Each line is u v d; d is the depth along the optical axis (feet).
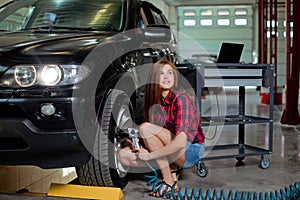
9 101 6.70
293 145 13.75
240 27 46.91
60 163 7.00
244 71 10.00
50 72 6.81
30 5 10.65
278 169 10.48
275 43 30.63
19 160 6.92
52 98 6.73
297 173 10.09
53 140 6.72
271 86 10.39
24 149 6.79
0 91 6.75
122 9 9.89
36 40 7.57
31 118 6.72
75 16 9.95
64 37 7.97
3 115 6.80
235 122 10.16
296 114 18.78
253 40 46.96
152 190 8.32
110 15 9.81
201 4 46.47
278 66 45.24
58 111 6.73
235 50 10.78
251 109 26.02
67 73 6.88
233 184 9.18
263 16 32.50
